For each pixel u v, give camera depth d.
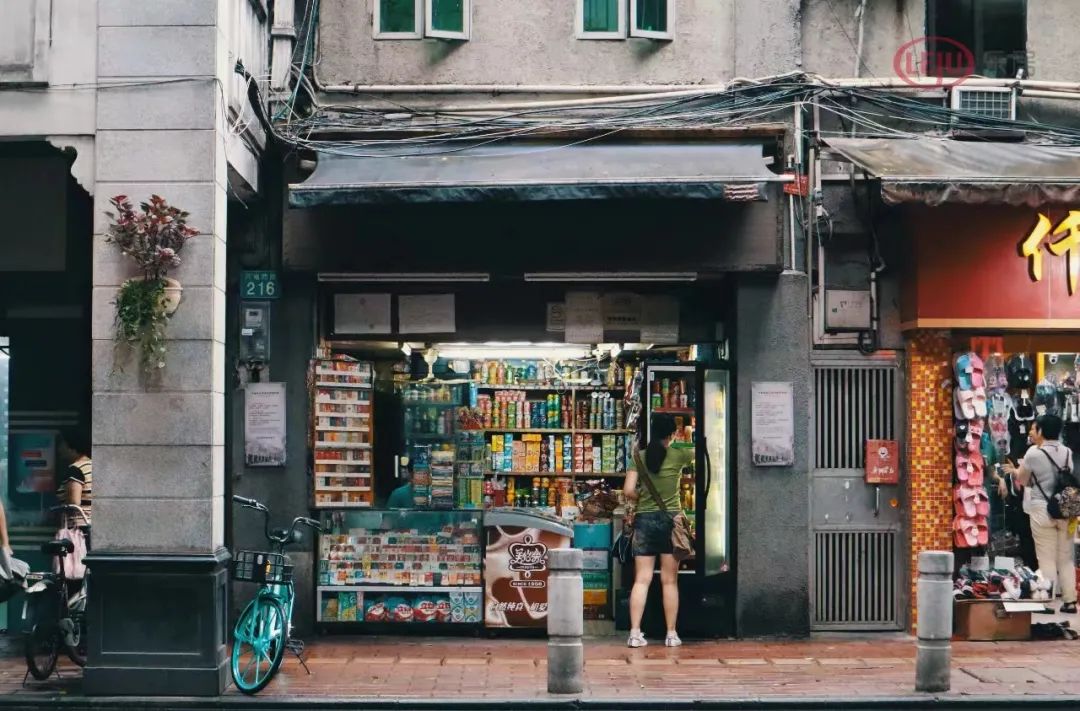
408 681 8.74
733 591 10.50
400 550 10.53
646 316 10.84
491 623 10.47
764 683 8.70
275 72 10.34
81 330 10.86
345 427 10.55
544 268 10.33
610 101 10.40
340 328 10.72
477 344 10.97
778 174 10.34
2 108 8.57
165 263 8.27
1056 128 10.66
